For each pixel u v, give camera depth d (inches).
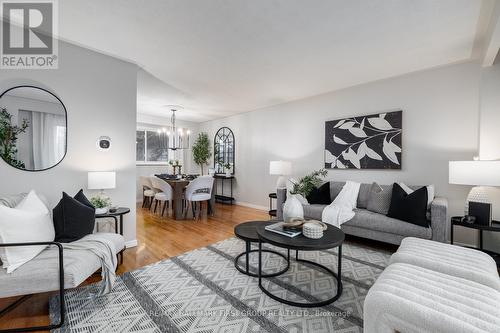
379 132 139.2
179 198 174.9
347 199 132.0
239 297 73.0
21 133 87.8
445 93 118.8
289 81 142.3
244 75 133.3
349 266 95.3
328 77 135.4
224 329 59.1
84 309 66.9
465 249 68.3
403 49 101.8
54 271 59.8
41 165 91.7
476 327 36.1
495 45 84.7
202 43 97.0
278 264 96.7
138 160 254.1
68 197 79.4
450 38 92.4
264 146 211.2
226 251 111.0
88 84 102.5
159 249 113.7
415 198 104.6
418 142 126.6
